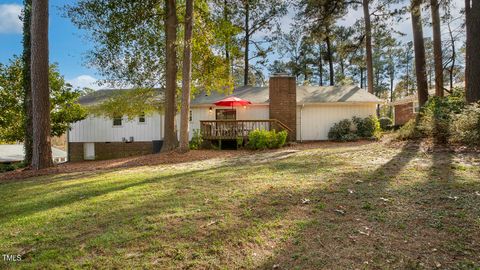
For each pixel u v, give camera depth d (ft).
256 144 43.06
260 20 77.25
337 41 86.53
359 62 79.46
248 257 9.04
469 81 30.96
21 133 58.29
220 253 9.30
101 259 9.08
